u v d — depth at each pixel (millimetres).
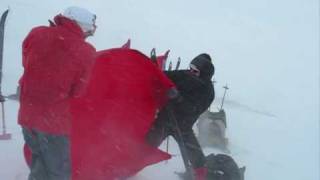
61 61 4289
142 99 5652
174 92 5629
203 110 5945
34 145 4539
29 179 4707
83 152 5398
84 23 4469
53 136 4414
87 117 5414
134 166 5672
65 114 4434
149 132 5859
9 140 6508
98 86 5438
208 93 5895
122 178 5656
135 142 5664
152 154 5734
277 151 8305
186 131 5918
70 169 4660
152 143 5898
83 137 5406
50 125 4375
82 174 5391
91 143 5438
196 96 5840
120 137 5582
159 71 5566
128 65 5523
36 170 4660
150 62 5531
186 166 5953
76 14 4445
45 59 4297
